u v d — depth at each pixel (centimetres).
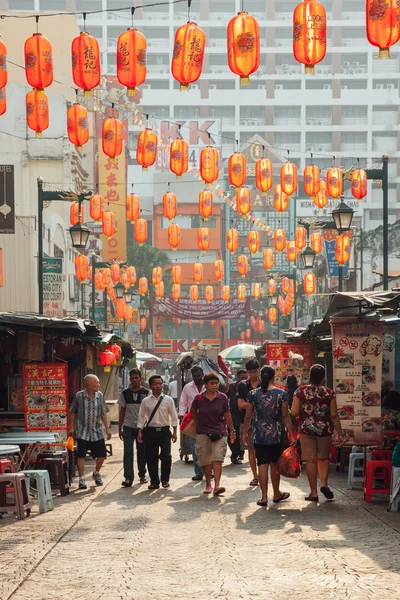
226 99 13538
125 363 3606
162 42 13712
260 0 13812
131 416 1638
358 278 5125
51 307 3045
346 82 13738
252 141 11381
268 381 1324
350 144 13600
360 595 734
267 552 930
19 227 3397
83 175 4947
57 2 13288
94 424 1614
